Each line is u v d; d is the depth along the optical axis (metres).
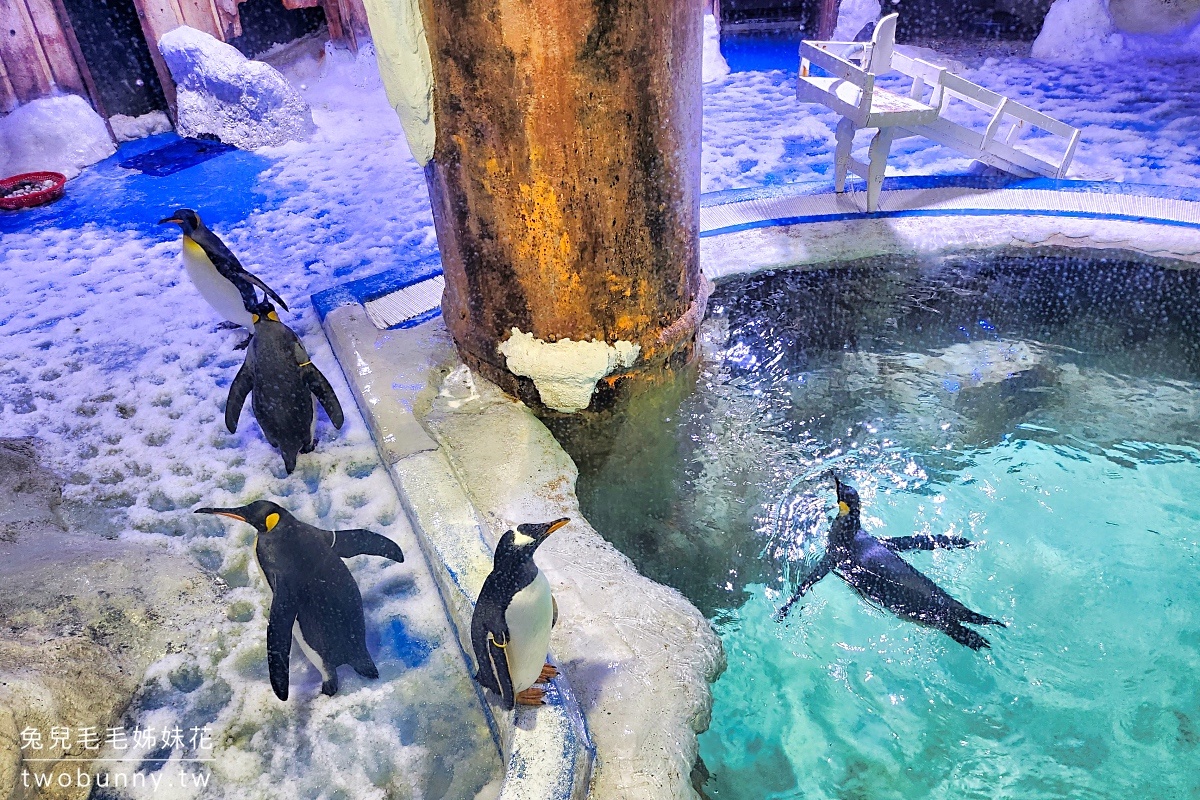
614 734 2.68
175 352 5.23
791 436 4.23
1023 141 7.26
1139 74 9.01
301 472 4.12
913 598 3.23
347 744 2.83
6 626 3.13
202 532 3.83
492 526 3.53
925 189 6.12
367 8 3.39
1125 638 3.25
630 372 4.27
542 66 3.40
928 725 2.98
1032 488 3.90
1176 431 4.18
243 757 2.81
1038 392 4.45
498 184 3.74
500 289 4.07
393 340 4.80
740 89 9.48
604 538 3.60
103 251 6.70
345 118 9.38
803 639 3.29
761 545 3.67
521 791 2.33
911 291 5.18
